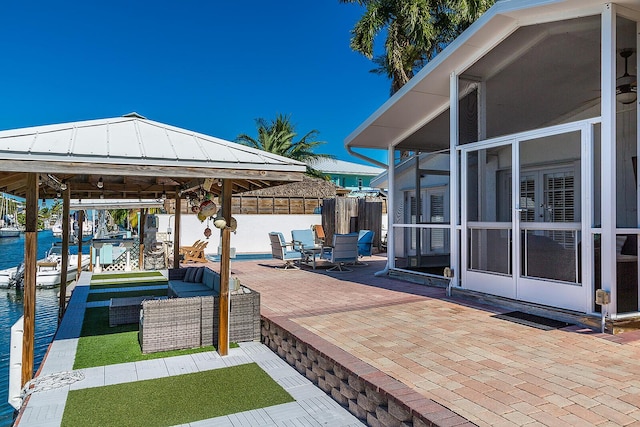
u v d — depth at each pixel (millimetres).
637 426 2492
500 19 5520
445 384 3154
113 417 3379
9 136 3963
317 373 4059
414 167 8984
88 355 4906
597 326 4617
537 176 5480
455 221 6801
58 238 46125
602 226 4605
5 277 14047
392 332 4648
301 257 11203
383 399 3070
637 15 4848
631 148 5000
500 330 4684
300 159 30188
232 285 5629
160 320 5051
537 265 5410
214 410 3512
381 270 10359
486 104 6422
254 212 18578
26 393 3859
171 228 16828
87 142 4141
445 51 6406
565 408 2734
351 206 17516
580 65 5289
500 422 2545
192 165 4199
